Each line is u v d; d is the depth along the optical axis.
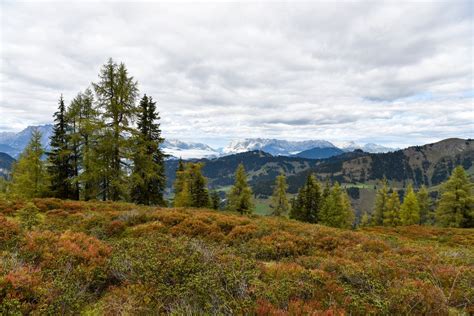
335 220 43.03
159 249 7.82
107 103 21.31
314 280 6.60
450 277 7.29
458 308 5.92
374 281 6.48
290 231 13.64
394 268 7.82
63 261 6.44
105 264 6.68
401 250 11.28
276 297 5.49
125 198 25.12
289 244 10.84
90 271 6.11
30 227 9.82
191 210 18.78
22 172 29.97
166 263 6.54
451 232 23.70
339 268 7.61
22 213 10.93
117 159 22.61
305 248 11.05
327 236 12.57
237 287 5.72
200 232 12.40
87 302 5.39
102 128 20.89
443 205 38.94
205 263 6.80
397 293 5.81
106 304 5.07
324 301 5.57
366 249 11.42
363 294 5.82
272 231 12.90
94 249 7.47
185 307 4.85
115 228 11.70
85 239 8.38
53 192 27.33
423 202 52.69
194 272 6.32
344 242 11.98
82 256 6.90
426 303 5.51
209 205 38.06
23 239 7.36
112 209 16.31
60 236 8.36
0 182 34.81
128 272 6.43
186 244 8.26
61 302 4.81
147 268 6.25
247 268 7.05
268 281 6.56
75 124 26.00
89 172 22.28
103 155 22.06
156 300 5.18
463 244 18.64
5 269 5.32
